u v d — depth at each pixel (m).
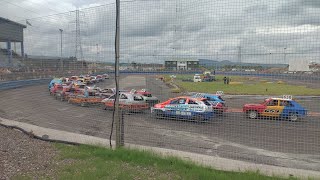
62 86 20.42
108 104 14.63
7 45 18.67
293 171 6.47
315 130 10.43
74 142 8.09
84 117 13.95
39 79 22.47
